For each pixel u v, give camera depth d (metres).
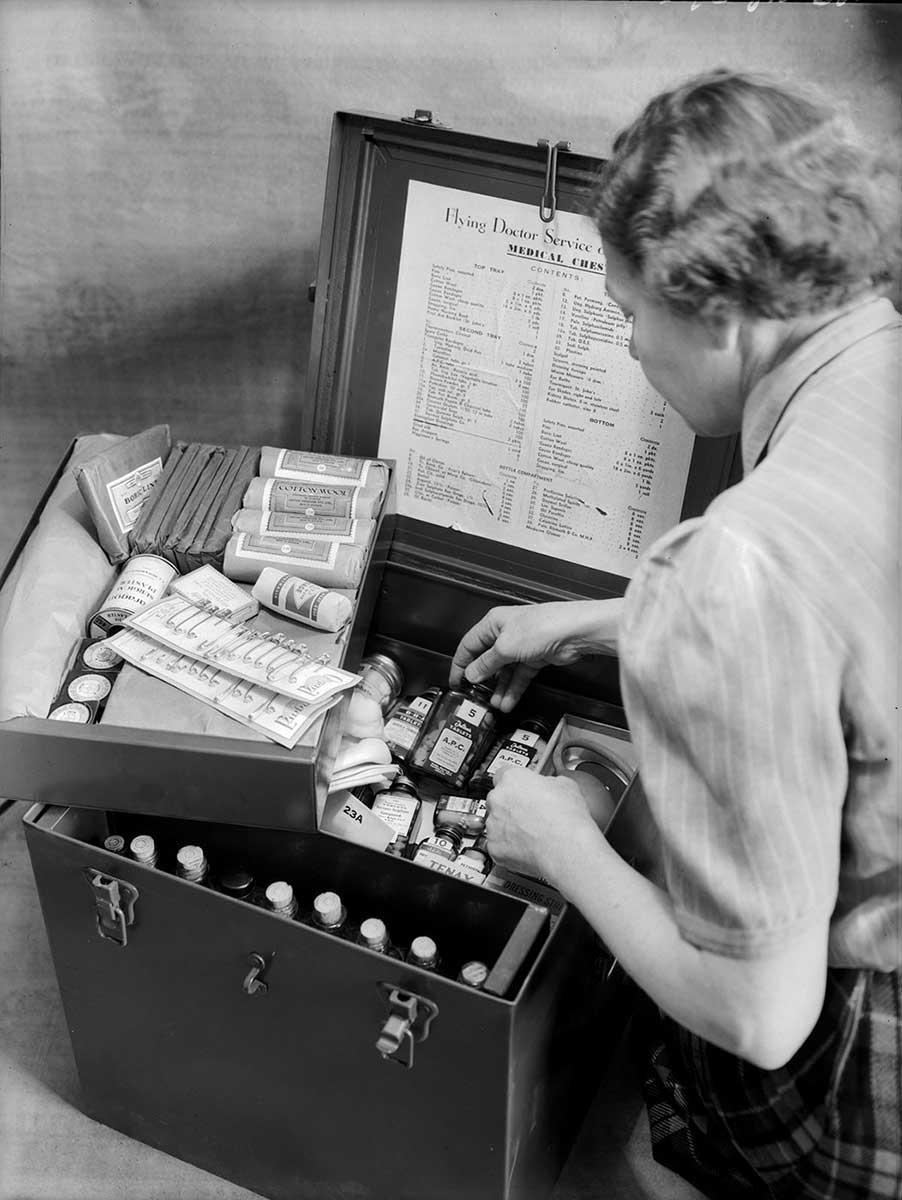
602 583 1.64
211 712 1.27
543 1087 1.29
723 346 0.94
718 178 0.86
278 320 1.97
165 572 1.46
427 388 1.62
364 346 1.63
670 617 0.89
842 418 0.89
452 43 1.69
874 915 0.99
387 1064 1.24
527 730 1.63
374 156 1.53
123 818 1.48
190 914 1.24
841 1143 1.08
